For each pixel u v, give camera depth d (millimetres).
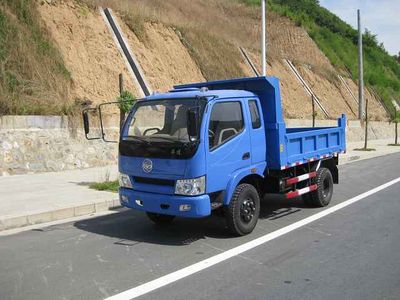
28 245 7344
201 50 26469
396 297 5250
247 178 8289
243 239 7684
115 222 8961
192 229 8383
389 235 7914
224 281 5723
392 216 9391
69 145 15078
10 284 5637
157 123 7664
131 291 5395
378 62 61406
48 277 5871
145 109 7902
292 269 6176
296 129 11492
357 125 37219
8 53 15320
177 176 7180
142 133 7809
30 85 15234
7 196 10469
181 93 7754
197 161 7082
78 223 8875
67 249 7125
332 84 42375
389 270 6152
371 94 50156
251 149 8094
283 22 46000
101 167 15586
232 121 7785
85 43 19156
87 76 18109
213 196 7527
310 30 49406
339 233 8055
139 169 7613
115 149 16547
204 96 7398
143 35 22500
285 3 55562
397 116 44688
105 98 17984
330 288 5508
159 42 23312
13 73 14984
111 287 5523
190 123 6922
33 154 14094
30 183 12227
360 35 37438
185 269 6172
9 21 16047
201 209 7082
